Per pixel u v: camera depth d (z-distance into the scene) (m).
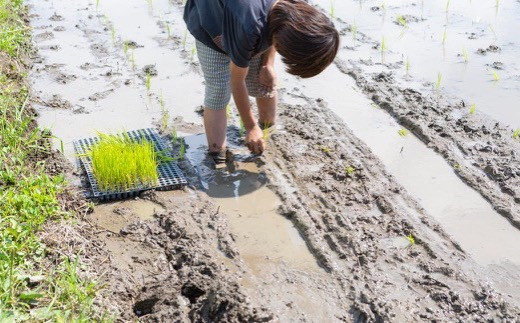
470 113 2.46
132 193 2.00
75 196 1.96
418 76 2.76
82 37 3.15
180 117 2.44
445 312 1.56
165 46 3.06
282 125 2.39
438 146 2.25
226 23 1.74
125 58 2.93
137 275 1.67
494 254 1.77
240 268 1.70
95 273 1.64
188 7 1.99
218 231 1.84
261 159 2.16
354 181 2.08
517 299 1.60
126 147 2.05
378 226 1.87
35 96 2.57
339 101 2.58
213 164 2.14
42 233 1.73
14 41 2.92
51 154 2.16
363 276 1.68
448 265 1.71
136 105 2.53
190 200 1.97
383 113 2.50
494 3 3.58
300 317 1.55
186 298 1.60
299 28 1.58
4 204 1.79
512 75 2.75
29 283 1.53
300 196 1.99
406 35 3.17
